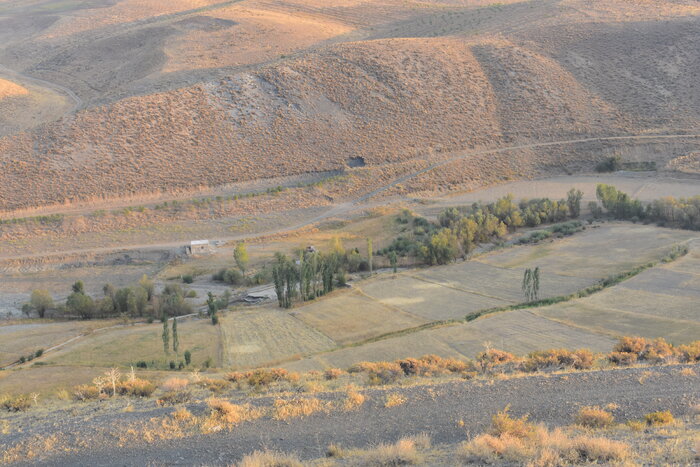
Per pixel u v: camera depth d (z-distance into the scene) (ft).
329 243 319.47
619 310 189.26
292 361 164.66
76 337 212.43
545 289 226.99
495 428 60.49
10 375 154.40
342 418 67.77
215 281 301.22
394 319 205.16
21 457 61.26
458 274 258.98
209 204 400.06
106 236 366.43
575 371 87.92
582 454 52.31
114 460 59.47
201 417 69.26
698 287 205.98
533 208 355.77
